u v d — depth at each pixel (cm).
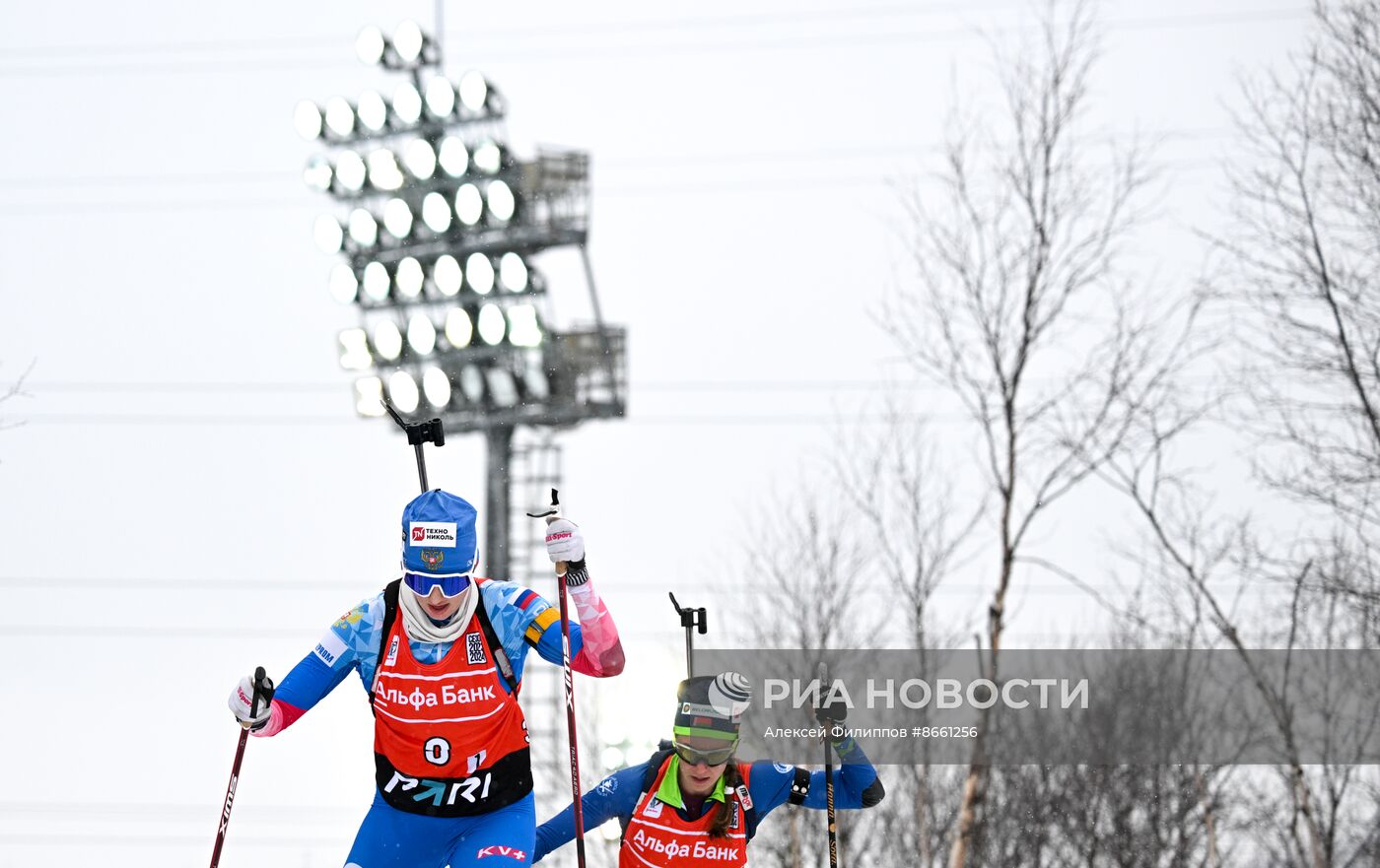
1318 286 5578
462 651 1966
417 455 2038
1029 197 6053
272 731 1981
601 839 6638
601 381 7869
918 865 5881
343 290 7725
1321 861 5341
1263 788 5631
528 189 7919
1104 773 5681
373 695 2003
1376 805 5462
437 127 7800
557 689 7094
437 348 7738
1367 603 5503
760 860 6197
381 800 2008
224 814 2073
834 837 2338
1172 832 5684
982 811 5653
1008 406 5978
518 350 7744
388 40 7881
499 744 1997
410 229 7725
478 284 7562
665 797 2272
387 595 1983
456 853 1986
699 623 2423
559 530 2038
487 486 7812
